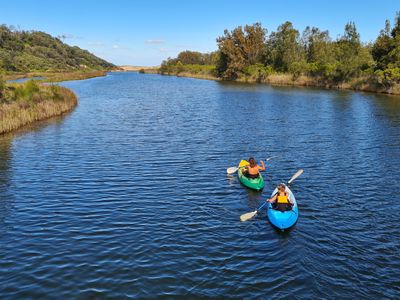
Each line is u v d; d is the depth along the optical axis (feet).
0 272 31.12
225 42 310.65
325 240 37.04
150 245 35.70
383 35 187.42
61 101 122.93
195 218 41.81
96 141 77.61
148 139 80.07
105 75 422.41
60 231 38.29
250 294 28.81
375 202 46.65
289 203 42.42
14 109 97.09
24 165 60.39
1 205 44.52
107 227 39.24
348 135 85.10
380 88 185.57
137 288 29.35
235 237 37.60
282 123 100.58
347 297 28.66
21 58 360.07
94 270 31.60
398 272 31.94
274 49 296.92
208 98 165.17
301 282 30.30
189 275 31.07
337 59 240.32
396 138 82.07
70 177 54.60
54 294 28.55
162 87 231.50
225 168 60.08
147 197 47.52
